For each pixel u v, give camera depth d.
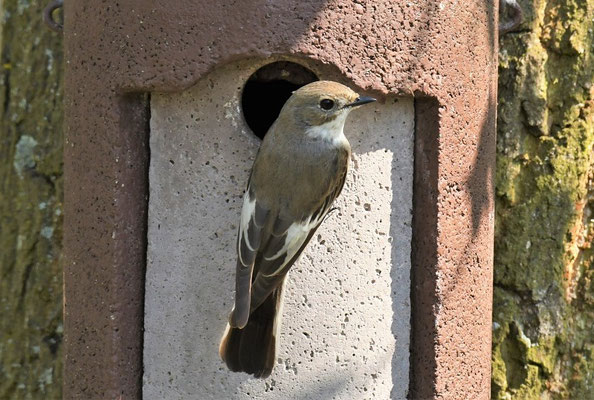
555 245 10.80
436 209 9.15
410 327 9.38
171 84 8.77
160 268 9.20
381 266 9.24
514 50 10.91
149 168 9.17
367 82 8.82
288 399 9.20
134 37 8.84
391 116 9.16
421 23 8.91
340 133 8.88
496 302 10.92
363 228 9.17
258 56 8.66
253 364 8.94
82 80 9.16
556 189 10.79
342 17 8.71
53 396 11.32
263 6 8.62
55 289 11.34
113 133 9.00
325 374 9.20
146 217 9.23
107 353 9.16
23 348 11.36
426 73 8.95
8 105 11.41
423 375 9.33
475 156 9.37
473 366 9.52
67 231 9.43
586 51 10.80
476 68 9.30
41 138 11.36
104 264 9.13
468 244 9.37
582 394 10.79
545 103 10.84
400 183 9.24
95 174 9.12
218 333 9.17
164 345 9.25
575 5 10.87
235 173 9.07
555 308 10.80
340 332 9.19
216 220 9.10
